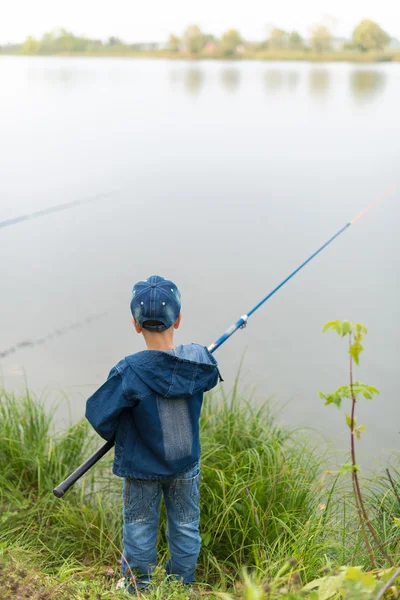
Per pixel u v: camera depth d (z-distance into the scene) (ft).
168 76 109.29
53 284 24.06
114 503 11.47
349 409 16.56
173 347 8.32
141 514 8.64
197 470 8.72
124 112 66.74
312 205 33.63
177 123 59.88
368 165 42.14
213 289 23.48
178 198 35.32
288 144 49.29
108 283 24.25
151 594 7.84
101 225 30.78
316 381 17.84
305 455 12.30
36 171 41.39
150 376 8.07
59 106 70.74
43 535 10.66
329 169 41.29
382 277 24.16
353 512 10.57
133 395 8.08
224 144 49.34
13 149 47.83
